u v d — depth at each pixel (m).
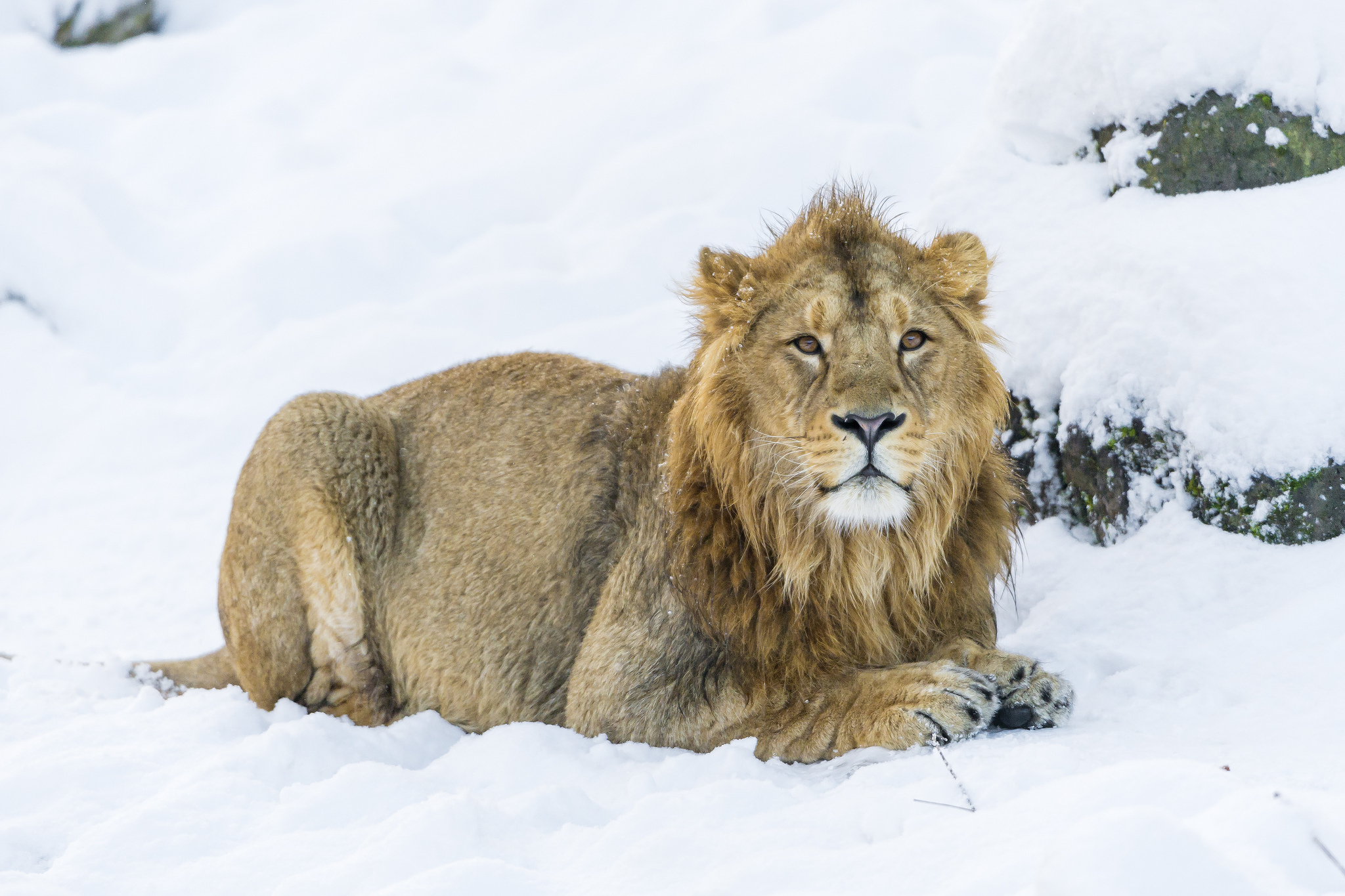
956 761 7.44
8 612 16.95
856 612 9.35
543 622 10.67
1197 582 10.23
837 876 5.73
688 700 9.53
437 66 39.59
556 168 32.75
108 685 12.05
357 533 11.35
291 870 6.75
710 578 9.43
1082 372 11.91
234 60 42.50
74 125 38.16
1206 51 12.24
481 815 7.06
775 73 33.97
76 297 29.41
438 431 11.75
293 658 11.24
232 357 27.53
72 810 7.93
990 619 10.09
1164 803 5.63
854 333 8.81
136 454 24.34
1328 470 10.18
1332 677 8.46
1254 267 10.98
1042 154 14.04
